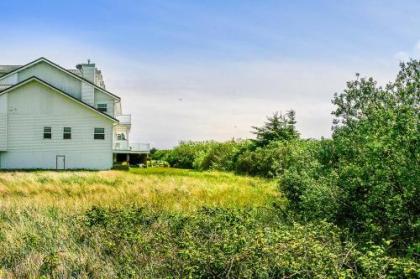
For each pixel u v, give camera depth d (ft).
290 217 34.53
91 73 150.30
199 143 203.51
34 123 128.36
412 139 23.85
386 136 24.66
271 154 96.84
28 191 57.41
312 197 31.60
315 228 25.36
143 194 54.90
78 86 137.90
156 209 42.14
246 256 21.17
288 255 20.89
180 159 197.88
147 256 25.54
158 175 98.58
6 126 126.62
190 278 20.12
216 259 21.34
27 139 128.16
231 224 29.78
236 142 156.97
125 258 25.12
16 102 127.54
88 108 130.00
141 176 90.33
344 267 21.75
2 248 27.76
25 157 128.06
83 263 24.45
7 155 127.34
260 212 39.19
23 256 26.32
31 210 40.81
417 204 24.80
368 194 27.96
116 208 37.68
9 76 135.13
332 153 33.60
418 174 23.81
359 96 33.50
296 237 22.77
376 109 30.66
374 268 19.62
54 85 136.67
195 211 37.47
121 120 153.17
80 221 33.09
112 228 30.71
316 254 20.36
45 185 63.62
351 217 29.45
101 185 65.51
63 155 129.59
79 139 130.21
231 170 129.70
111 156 131.34
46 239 29.76
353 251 22.11
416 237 24.44
